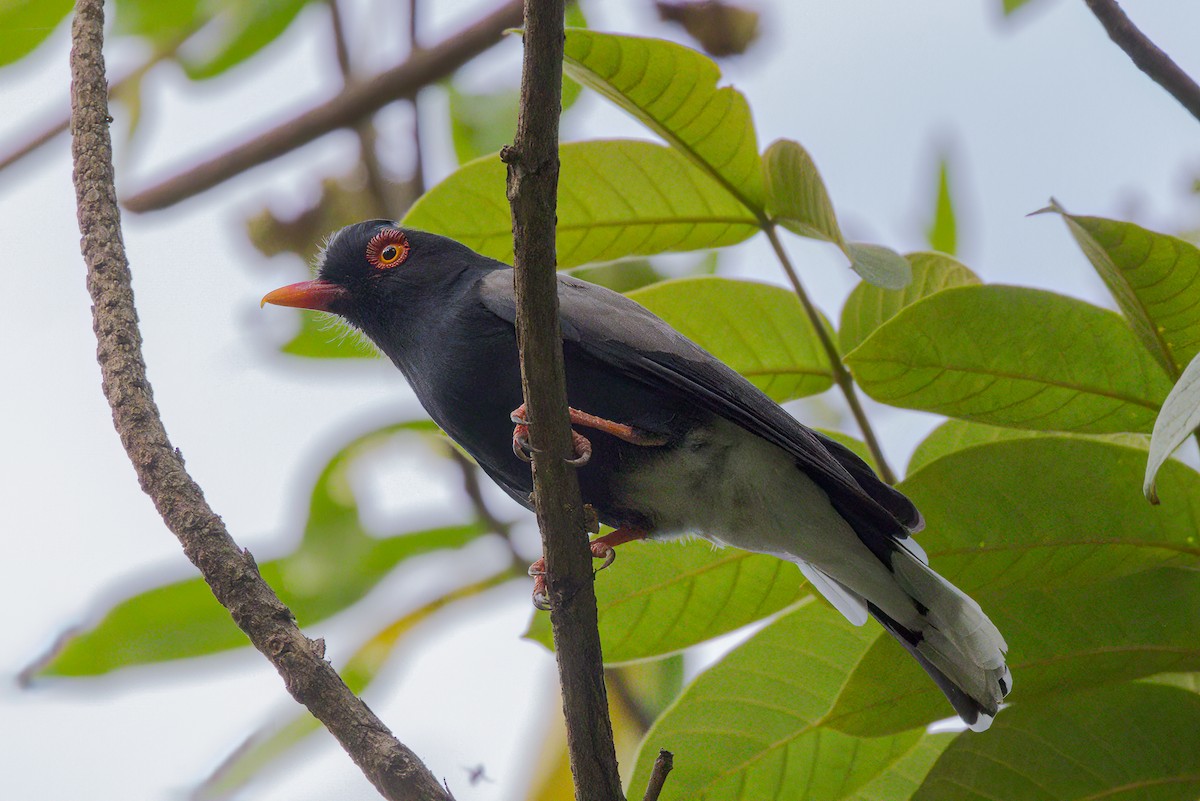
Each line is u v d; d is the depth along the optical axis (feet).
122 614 31.09
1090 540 22.48
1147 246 19.88
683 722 25.46
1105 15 22.68
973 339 22.70
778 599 26.96
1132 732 22.80
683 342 26.23
